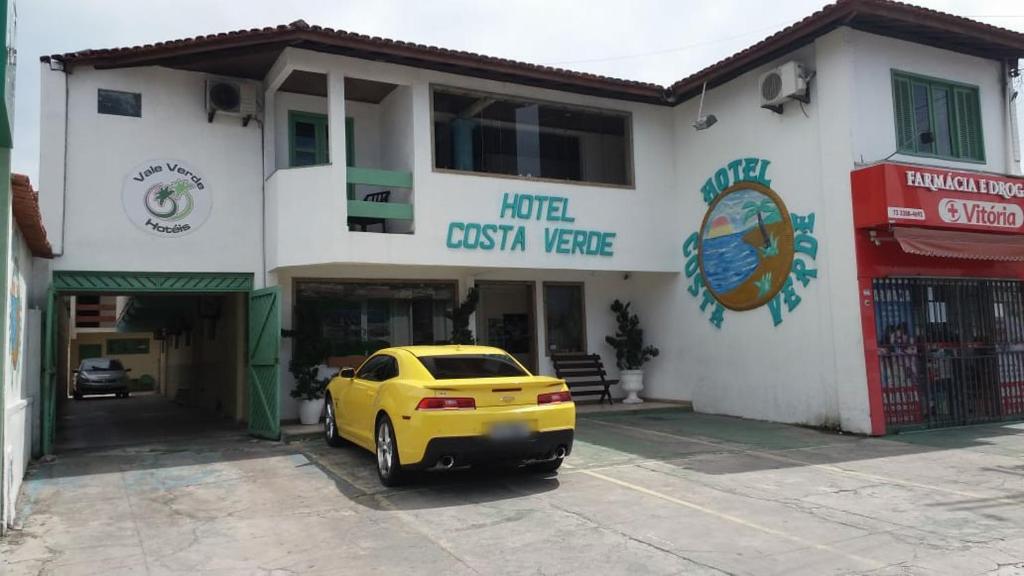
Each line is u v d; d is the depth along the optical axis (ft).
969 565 17.56
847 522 21.48
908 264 38.34
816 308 39.29
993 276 41.78
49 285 35.22
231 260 40.19
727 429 39.65
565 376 49.80
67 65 37.09
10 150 20.74
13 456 22.98
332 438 34.50
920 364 38.73
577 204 45.50
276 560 18.69
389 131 44.80
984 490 25.29
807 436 36.91
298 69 38.09
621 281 54.03
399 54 38.86
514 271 50.06
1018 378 42.39
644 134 48.85
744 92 44.21
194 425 47.70
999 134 43.86
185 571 17.90
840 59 38.17
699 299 47.55
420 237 40.27
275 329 37.24
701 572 17.25
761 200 42.83
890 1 36.17
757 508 23.17
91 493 26.22
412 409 24.79
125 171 38.06
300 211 38.52
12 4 18.76
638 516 22.26
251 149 41.34
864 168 36.68
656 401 51.13
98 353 111.75
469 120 43.57
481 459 24.66
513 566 17.85
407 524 21.74
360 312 45.11
